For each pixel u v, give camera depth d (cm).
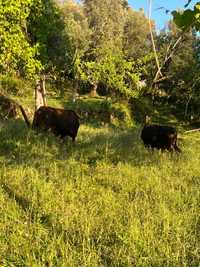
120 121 3956
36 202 912
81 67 4353
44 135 1912
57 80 5091
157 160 1557
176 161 1597
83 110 4238
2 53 2502
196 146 2208
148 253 676
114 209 898
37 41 2844
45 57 2869
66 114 1991
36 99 3067
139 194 1021
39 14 2820
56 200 925
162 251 688
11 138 1753
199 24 365
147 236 739
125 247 695
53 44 3900
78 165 1338
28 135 1777
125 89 3897
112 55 4106
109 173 1262
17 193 963
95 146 1719
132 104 4062
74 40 5350
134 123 3900
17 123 2261
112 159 1523
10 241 707
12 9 2416
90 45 5953
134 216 840
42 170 1203
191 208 916
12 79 4222
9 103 2722
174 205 948
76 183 1094
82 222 797
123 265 647
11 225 775
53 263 643
